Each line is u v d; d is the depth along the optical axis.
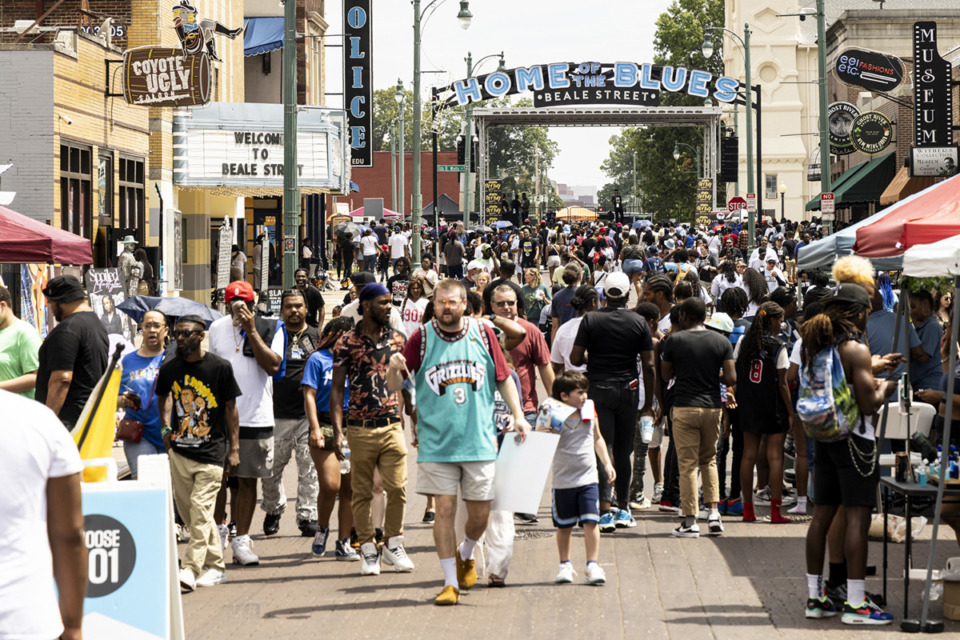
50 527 4.79
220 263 25.23
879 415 10.46
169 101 27.66
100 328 10.56
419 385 9.61
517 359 12.02
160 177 33.44
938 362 12.46
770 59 102.06
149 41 32.31
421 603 9.55
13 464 4.56
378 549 11.16
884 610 9.16
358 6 57.00
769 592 9.81
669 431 14.35
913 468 9.27
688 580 10.24
